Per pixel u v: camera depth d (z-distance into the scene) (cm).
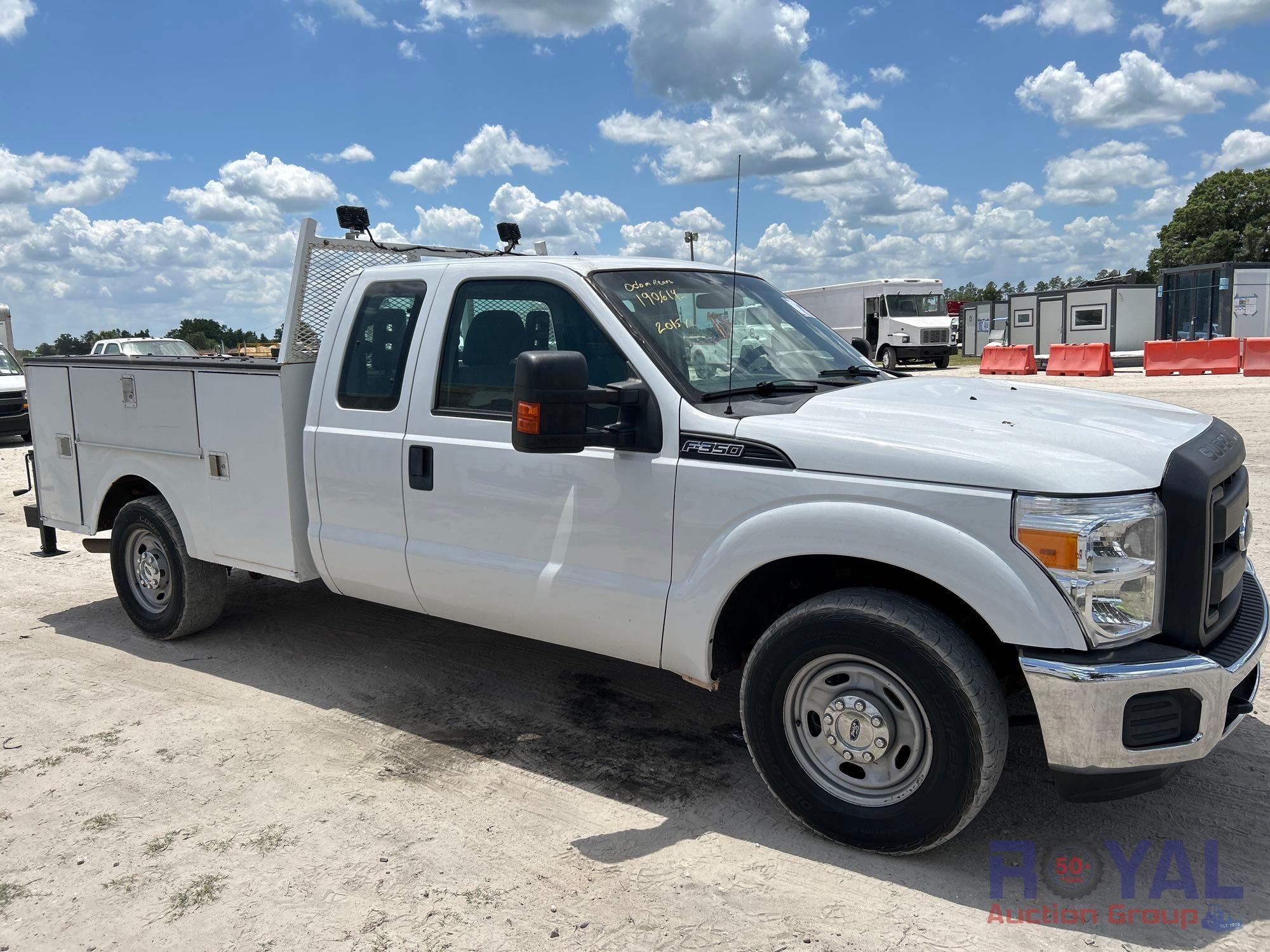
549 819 347
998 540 282
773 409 340
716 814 349
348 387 443
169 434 512
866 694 312
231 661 518
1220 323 2723
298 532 466
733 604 344
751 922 284
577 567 371
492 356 398
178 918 292
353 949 276
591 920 287
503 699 461
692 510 338
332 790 371
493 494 390
